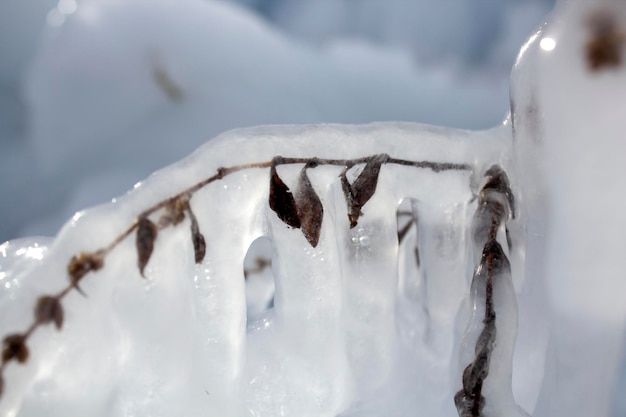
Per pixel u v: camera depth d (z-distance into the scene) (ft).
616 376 1.38
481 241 1.38
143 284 1.37
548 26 1.35
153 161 3.46
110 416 1.38
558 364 1.38
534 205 1.38
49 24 3.72
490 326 1.33
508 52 7.98
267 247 1.77
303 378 1.40
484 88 5.91
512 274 1.42
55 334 1.35
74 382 1.36
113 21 3.52
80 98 3.56
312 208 1.37
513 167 1.40
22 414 1.35
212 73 3.52
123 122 3.53
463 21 7.98
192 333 1.38
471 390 1.32
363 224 1.39
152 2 3.56
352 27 8.73
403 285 1.54
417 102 5.45
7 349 1.34
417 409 1.42
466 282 1.44
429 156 1.40
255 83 3.61
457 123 5.58
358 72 4.97
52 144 3.71
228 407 1.39
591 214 1.34
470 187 1.42
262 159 1.36
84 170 3.69
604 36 1.31
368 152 1.38
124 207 1.36
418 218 1.45
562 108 1.33
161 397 1.38
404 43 8.16
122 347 1.38
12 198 4.32
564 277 1.35
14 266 1.41
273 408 1.40
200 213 1.36
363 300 1.40
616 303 1.35
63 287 1.35
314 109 3.87
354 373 1.41
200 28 3.56
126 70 3.48
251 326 1.44
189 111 3.51
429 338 1.46
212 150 1.37
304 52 4.12
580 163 1.33
